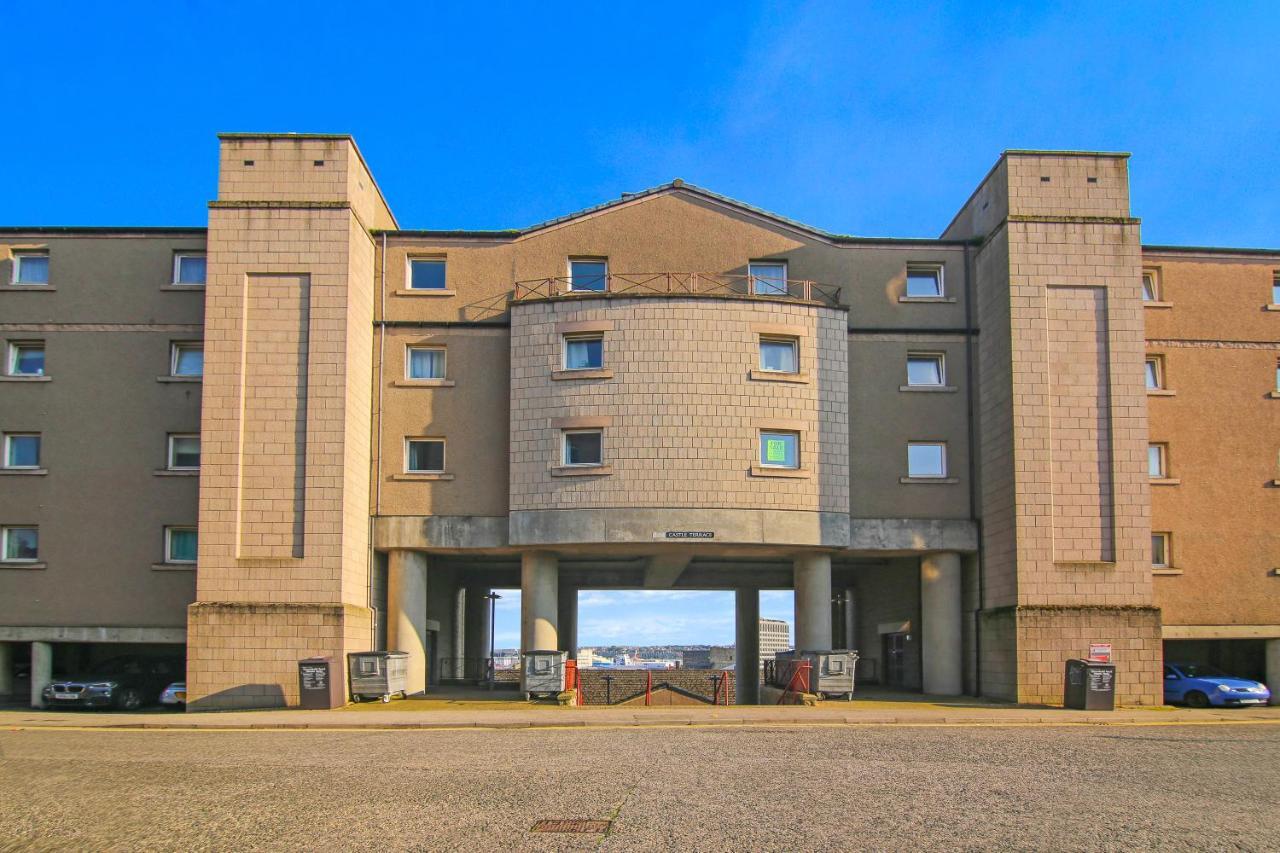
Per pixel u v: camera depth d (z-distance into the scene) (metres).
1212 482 31.84
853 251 31.45
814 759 15.66
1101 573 27.84
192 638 26.95
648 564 35.50
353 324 28.70
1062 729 20.98
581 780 13.67
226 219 28.42
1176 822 11.04
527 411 29.36
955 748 17.12
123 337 31.34
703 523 28.38
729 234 31.41
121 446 30.95
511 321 29.83
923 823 10.93
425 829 10.69
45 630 30.20
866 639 38.72
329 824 10.95
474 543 29.83
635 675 46.62
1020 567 27.81
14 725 22.58
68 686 28.45
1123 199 29.42
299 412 27.80
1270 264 33.00
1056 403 28.44
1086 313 28.83
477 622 44.44
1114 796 12.52
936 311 31.25
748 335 29.22
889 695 30.34
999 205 29.80
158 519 30.62
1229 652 33.22
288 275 28.28
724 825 10.83
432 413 30.39
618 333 29.08
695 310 29.08
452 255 31.20
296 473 27.59
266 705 26.67
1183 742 18.23
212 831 10.67
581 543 28.50
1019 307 28.75
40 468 30.80
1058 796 12.50
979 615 29.83
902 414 30.81
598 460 28.92
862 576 39.22
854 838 10.25
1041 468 28.22
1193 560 31.47
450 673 39.06
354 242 28.92
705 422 28.73
